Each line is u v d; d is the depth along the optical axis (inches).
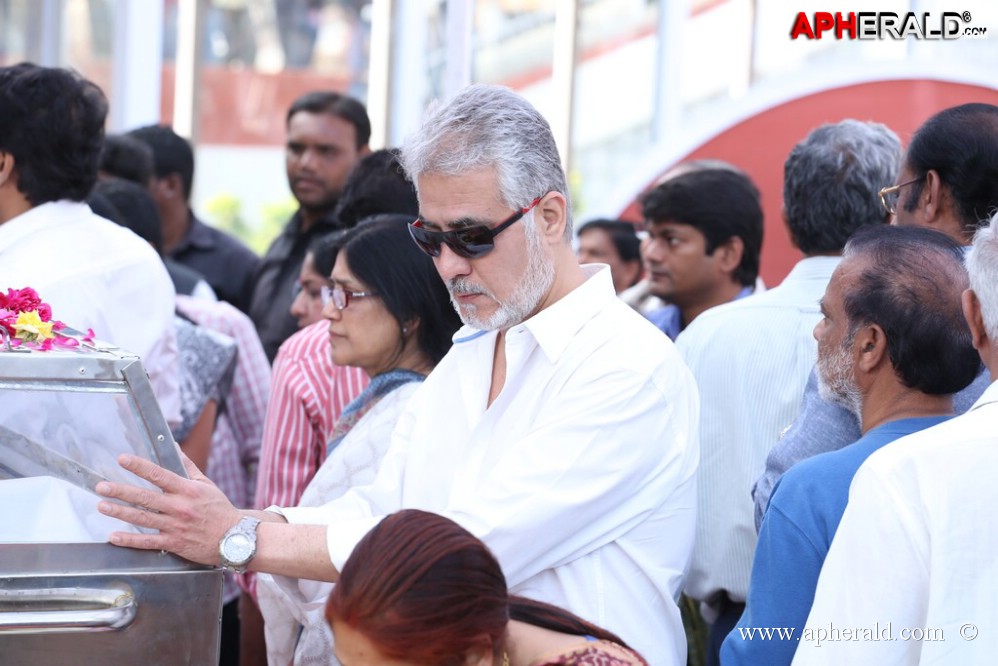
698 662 108.7
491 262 76.9
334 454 97.0
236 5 316.8
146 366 106.7
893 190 96.3
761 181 192.1
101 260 104.5
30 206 104.8
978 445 63.3
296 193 169.2
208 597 73.8
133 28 231.9
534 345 80.4
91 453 71.9
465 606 51.9
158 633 72.4
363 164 127.8
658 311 144.3
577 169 269.9
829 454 76.0
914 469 64.1
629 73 269.0
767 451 98.3
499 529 74.4
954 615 61.6
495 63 301.4
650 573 78.4
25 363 68.4
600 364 77.9
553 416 77.5
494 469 77.6
